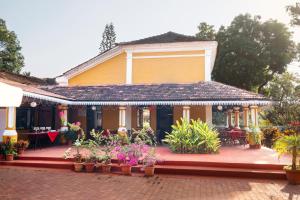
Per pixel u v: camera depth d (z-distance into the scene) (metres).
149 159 11.51
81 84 24.45
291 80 33.88
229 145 19.53
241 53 36.94
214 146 15.02
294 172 9.98
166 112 22.08
